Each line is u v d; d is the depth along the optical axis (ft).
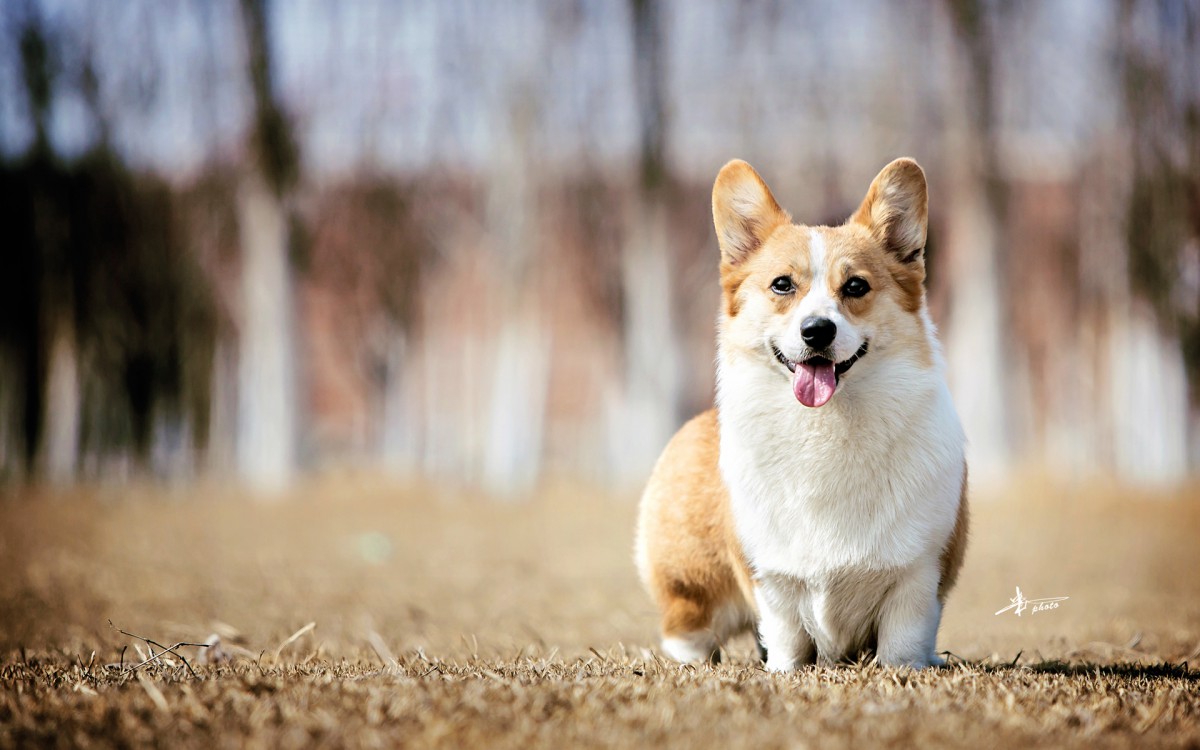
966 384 61.21
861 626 13.88
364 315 86.22
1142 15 61.77
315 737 9.43
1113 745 9.24
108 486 64.49
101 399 74.54
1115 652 16.38
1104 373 76.59
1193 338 66.23
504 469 63.57
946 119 61.77
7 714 10.41
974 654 16.37
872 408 13.16
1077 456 82.02
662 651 15.97
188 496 56.54
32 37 65.67
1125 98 62.08
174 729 9.75
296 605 23.43
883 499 13.11
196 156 68.85
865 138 63.77
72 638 18.03
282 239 64.44
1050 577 28.60
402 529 43.04
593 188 71.92
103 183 68.59
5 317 70.38
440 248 77.56
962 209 61.57
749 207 14.76
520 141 65.00
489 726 9.66
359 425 109.50
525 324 65.10
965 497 14.51
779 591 13.70
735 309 14.38
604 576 29.66
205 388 77.46
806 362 13.03
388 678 11.91
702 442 15.66
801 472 13.29
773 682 11.79
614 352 79.15
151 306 72.38
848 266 13.55
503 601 24.64
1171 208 62.59
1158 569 29.68
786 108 65.16
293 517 47.03
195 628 18.88
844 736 9.39
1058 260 75.51
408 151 71.10
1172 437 65.77
